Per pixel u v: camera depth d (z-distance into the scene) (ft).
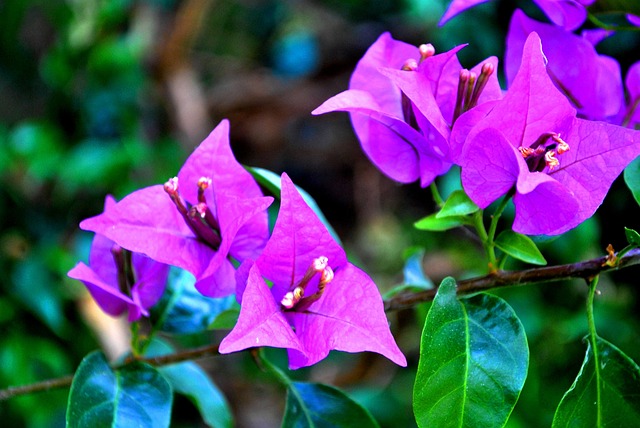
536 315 1.86
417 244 2.53
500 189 1.14
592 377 1.18
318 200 2.96
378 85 1.23
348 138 2.96
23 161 2.17
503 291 1.88
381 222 2.79
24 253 2.08
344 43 3.02
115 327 2.09
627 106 1.30
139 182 2.35
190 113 2.68
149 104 2.64
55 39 2.76
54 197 2.26
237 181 1.22
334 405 1.28
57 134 2.27
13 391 1.33
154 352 1.46
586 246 1.73
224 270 1.21
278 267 1.15
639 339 1.79
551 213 1.13
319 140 2.98
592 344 1.18
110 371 1.26
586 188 1.13
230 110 3.00
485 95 1.19
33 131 2.21
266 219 1.21
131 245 1.18
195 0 2.52
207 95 3.01
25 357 1.99
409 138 1.20
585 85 1.28
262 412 2.44
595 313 1.82
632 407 1.17
